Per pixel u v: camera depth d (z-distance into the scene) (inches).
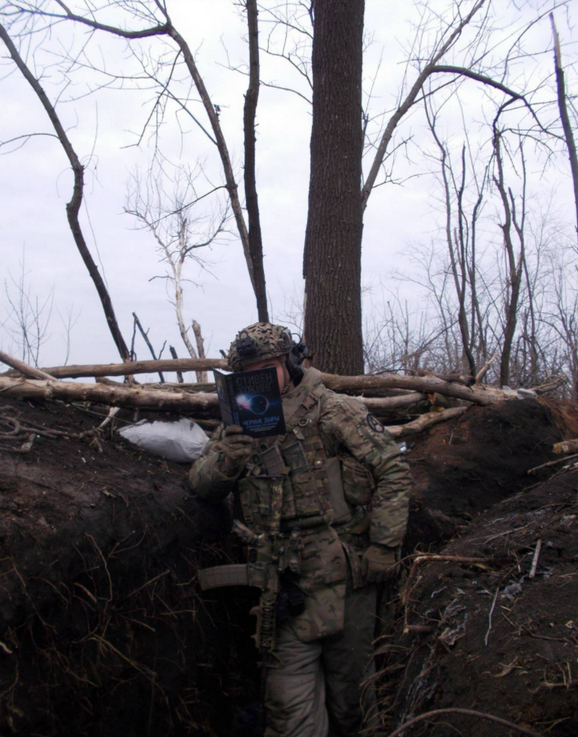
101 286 156.7
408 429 152.1
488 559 91.0
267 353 103.5
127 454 114.0
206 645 108.3
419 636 83.4
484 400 156.5
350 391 151.9
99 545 84.7
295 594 100.3
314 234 168.9
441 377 153.7
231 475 103.3
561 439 154.5
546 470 146.6
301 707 98.4
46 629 75.5
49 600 75.4
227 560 118.2
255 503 104.4
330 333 165.8
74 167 152.2
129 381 145.0
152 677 91.3
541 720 58.7
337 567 100.0
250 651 120.9
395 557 102.0
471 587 84.0
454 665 72.2
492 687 65.2
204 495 109.0
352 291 167.8
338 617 99.2
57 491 87.5
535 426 152.1
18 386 115.8
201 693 105.5
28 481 86.9
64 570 78.2
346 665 101.7
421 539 128.6
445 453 146.0
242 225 185.5
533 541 89.9
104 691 83.4
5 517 75.9
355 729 103.0
